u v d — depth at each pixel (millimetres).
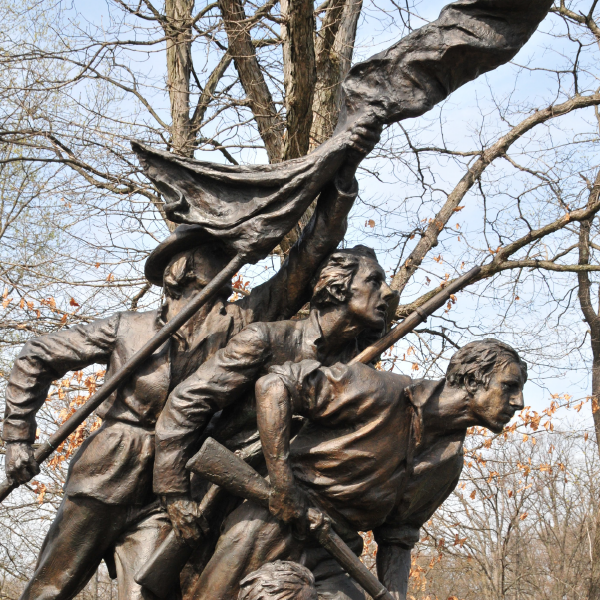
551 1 3832
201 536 3586
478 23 3883
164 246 3980
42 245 9836
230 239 3838
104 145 8453
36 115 8938
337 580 3627
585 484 16984
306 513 3439
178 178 3971
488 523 13867
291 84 6914
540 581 17047
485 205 10109
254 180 3850
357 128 3852
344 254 3844
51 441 3777
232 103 8547
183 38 8594
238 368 3633
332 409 3543
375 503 3605
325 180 3832
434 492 3855
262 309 4012
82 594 12594
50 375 3947
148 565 3543
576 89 9898
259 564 3502
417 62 3889
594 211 9492
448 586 15281
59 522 3773
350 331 3826
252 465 3742
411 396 3643
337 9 8102
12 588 12594
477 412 3715
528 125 9844
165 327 3734
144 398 3758
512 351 3742
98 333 3912
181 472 3570
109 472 3693
